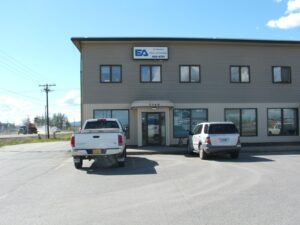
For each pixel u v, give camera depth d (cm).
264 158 1905
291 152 2258
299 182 1132
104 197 961
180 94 2711
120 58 2669
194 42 2722
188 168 1526
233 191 1004
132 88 2669
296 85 2870
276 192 978
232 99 2769
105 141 1598
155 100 2667
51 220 742
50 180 1273
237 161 1778
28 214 795
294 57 2875
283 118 2847
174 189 1053
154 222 711
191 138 2177
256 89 2806
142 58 2675
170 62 2711
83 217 761
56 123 13600
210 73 2750
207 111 2738
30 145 3662
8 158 2167
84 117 2634
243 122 2784
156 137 2653
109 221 725
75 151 1592
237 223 691
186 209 810
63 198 959
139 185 1134
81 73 2689
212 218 731
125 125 2652
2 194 1028
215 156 2075
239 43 2775
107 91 2652
